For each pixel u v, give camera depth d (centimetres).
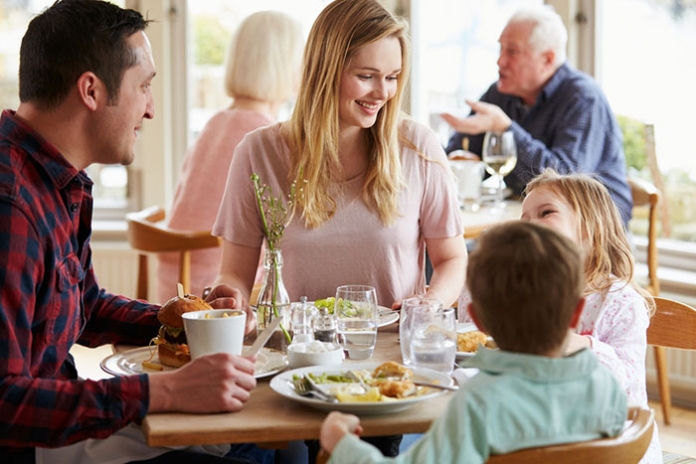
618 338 209
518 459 137
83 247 188
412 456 136
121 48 175
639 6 431
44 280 170
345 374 168
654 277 388
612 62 444
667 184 430
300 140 235
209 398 155
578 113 398
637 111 438
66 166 175
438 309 179
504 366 142
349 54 225
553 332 143
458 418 137
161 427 149
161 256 384
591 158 395
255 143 243
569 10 444
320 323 194
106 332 206
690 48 414
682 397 412
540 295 142
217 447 190
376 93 225
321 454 186
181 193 369
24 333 162
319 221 234
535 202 224
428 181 245
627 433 146
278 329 197
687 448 362
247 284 246
